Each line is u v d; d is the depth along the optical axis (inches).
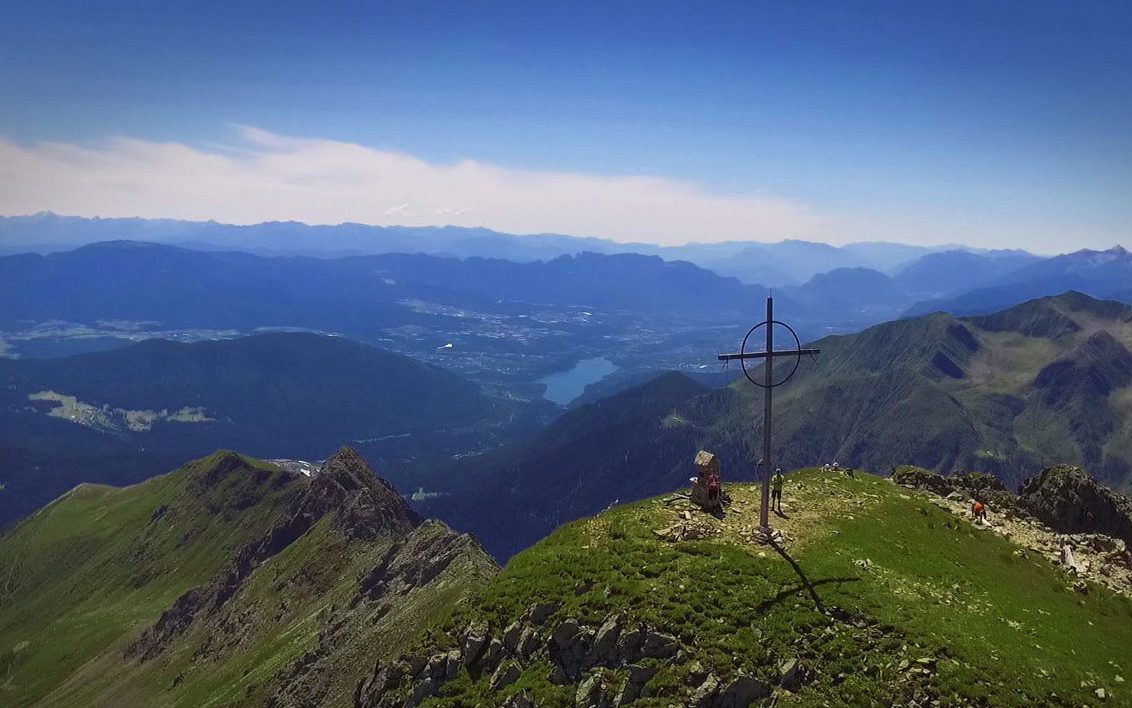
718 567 1640.0
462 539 4229.8
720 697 1337.4
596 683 1430.9
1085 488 2753.4
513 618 1642.5
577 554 1770.4
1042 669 1401.3
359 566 5649.6
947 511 2295.8
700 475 2037.4
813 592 1555.1
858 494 2236.7
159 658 6825.8
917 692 1312.7
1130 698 1379.2
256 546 7741.1
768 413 1813.5
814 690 1331.2
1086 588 1913.1
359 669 3373.5
